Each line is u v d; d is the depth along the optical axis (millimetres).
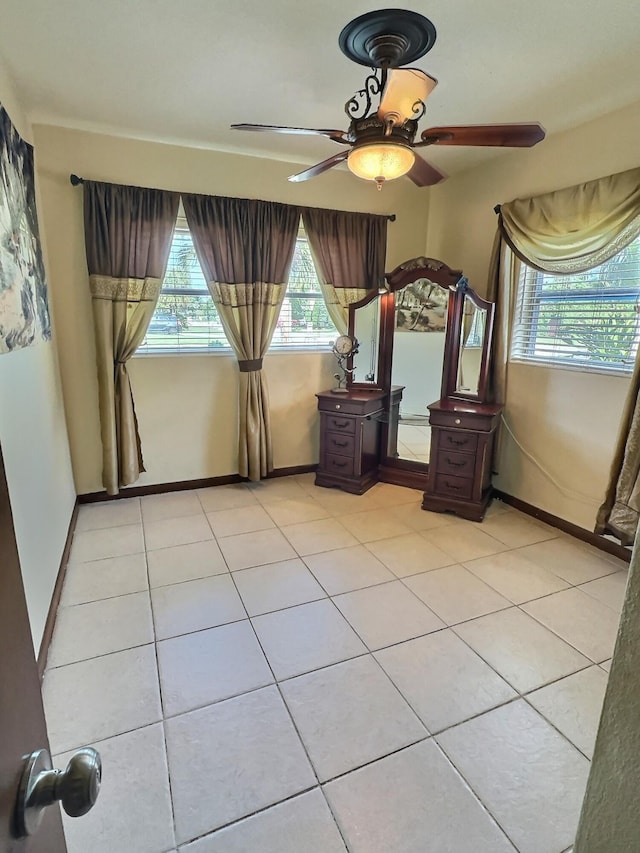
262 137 3057
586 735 1609
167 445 3609
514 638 2072
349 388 3885
